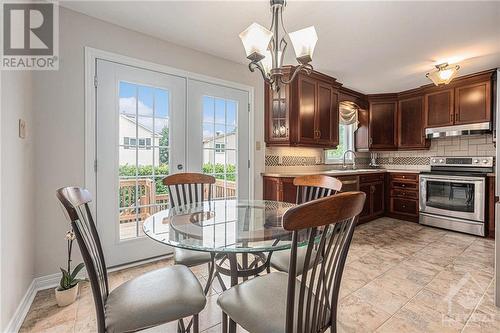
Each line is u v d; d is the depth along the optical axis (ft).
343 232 3.33
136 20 7.30
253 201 7.38
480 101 11.51
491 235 10.86
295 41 5.18
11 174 5.03
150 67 8.21
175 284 4.01
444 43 8.54
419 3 6.32
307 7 6.47
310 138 11.51
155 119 8.41
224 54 9.63
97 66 7.29
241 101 10.60
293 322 2.96
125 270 7.70
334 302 3.55
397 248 9.73
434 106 13.15
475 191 11.20
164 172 8.61
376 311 5.73
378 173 14.07
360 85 13.47
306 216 2.60
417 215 13.37
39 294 6.28
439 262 8.41
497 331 5.06
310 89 11.43
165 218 5.45
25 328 5.12
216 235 4.37
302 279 2.87
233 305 3.58
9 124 4.98
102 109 7.40
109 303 3.66
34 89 6.34
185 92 9.02
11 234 4.99
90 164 7.20
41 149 6.48
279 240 4.11
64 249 6.82
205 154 9.57
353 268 7.95
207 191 9.59
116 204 7.70
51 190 6.64
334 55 9.52
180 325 4.77
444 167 13.41
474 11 6.66
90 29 7.14
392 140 14.85
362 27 7.48
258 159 11.19
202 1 6.36
